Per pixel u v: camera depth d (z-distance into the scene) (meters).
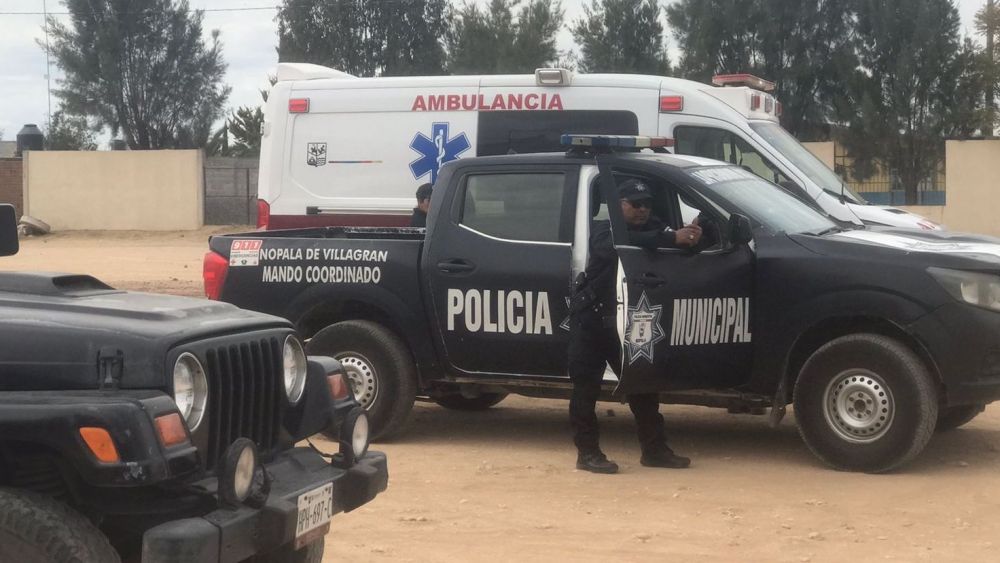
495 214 8.46
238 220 36.84
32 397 4.12
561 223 8.23
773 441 8.90
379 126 12.82
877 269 7.55
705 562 5.98
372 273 8.69
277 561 5.32
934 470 7.83
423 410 10.34
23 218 35.94
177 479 4.14
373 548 6.25
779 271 7.78
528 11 39.41
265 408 4.80
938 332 7.42
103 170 36.50
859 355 7.59
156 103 46.91
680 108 11.96
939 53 33.72
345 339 8.73
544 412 10.29
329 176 12.99
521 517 6.83
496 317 8.32
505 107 12.42
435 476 7.82
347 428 5.00
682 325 7.60
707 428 9.43
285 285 8.95
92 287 5.05
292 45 46.56
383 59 46.59
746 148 11.74
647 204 7.58
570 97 12.24
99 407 4.02
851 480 7.56
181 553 3.99
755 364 7.90
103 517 4.39
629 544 6.29
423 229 9.55
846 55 35.34
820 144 30.14
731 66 36.62
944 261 7.46
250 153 50.62
